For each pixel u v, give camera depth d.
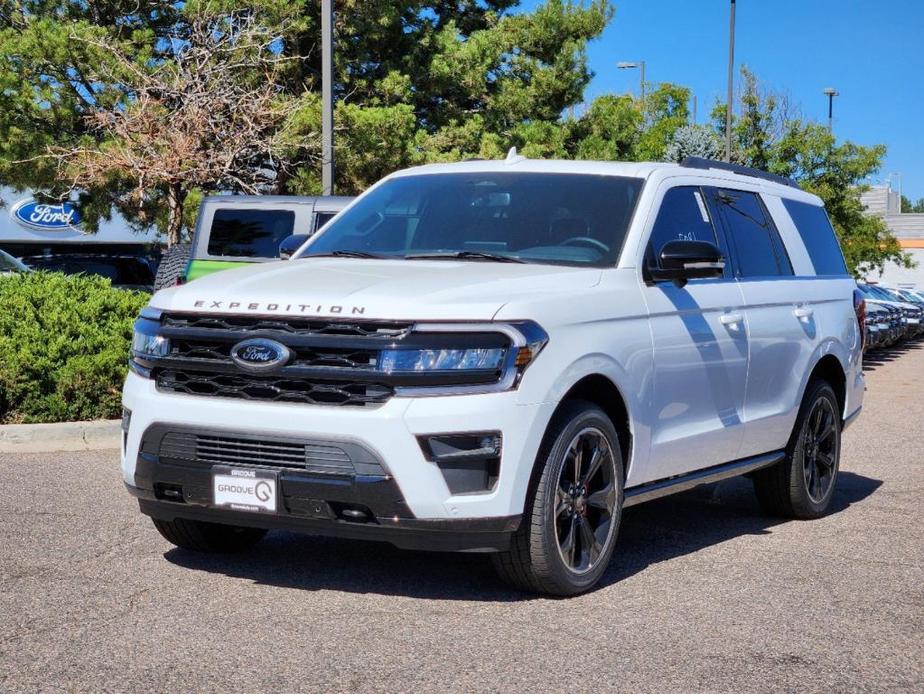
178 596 5.38
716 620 5.23
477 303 5.11
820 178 35.53
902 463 10.36
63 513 6.99
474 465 5.02
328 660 4.54
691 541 6.96
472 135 23.33
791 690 4.35
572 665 4.55
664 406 6.08
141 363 5.45
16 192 20.86
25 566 5.82
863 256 38.09
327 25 16.34
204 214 12.44
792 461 7.58
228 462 5.16
